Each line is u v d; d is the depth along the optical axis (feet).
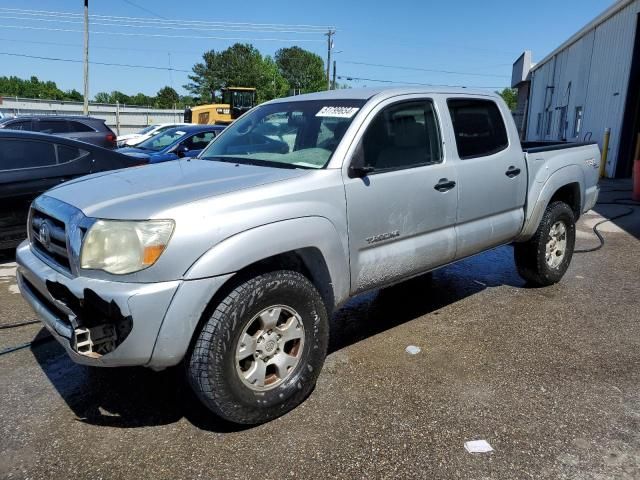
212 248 8.77
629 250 23.04
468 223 13.88
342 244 10.73
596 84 58.44
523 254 17.04
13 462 8.82
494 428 9.71
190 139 36.42
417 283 18.31
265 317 9.52
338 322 14.90
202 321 9.04
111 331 8.54
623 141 51.03
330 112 12.17
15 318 15.05
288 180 10.15
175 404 10.62
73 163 21.47
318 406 10.46
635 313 15.37
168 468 8.69
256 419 9.61
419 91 12.96
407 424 9.84
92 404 10.63
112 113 136.67
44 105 139.54
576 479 8.39
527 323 14.66
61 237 9.52
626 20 50.42
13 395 10.96
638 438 9.39
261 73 303.68
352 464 8.75
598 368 12.01
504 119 15.15
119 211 8.86
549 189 16.19
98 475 8.53
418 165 12.41
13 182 19.75
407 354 12.77
